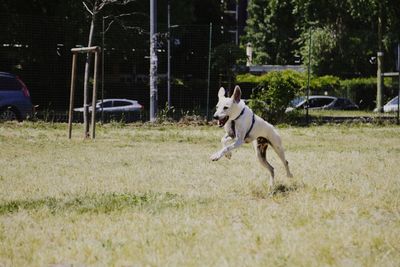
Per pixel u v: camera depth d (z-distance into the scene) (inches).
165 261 238.4
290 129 944.3
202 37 1475.1
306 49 2022.6
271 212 323.9
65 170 477.1
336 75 2126.0
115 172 467.8
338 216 319.3
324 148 673.0
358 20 1859.0
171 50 1460.4
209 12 1920.5
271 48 2920.8
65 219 313.3
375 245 261.0
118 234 280.2
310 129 948.0
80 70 1295.5
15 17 1125.7
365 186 400.8
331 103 1766.7
